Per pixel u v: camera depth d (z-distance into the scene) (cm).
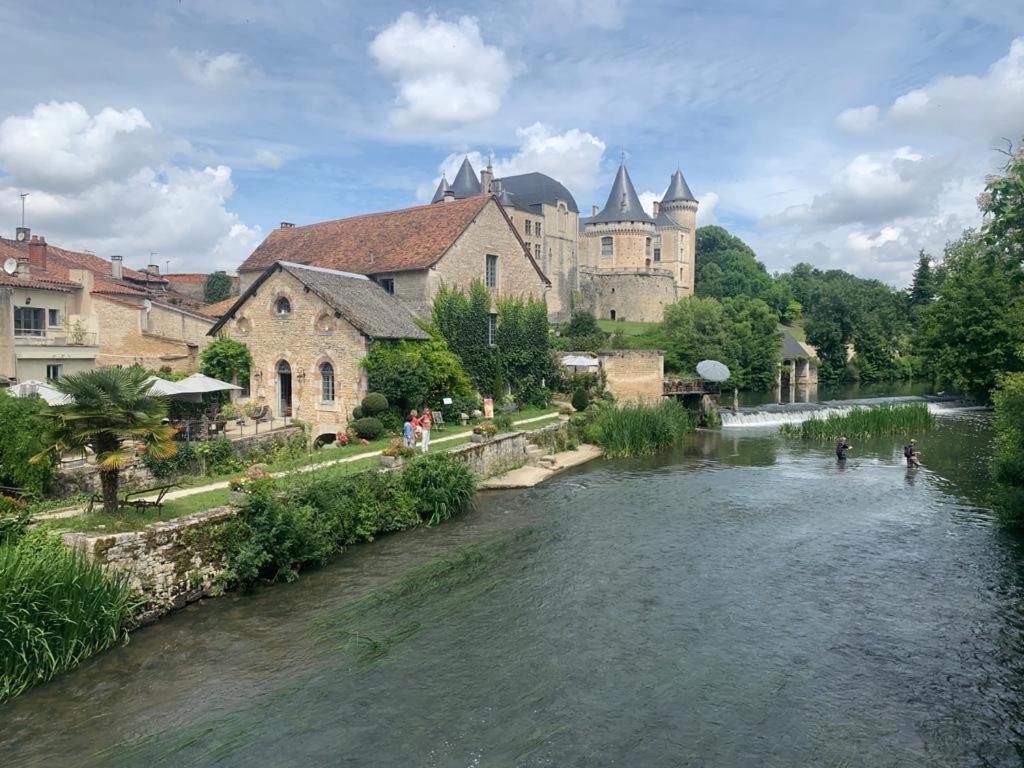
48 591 1212
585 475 2947
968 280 5097
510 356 4184
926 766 998
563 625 1429
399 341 3278
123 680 1198
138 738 1039
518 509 2334
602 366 4575
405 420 3166
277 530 1642
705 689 1189
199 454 2208
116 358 3894
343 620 1441
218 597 1548
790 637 1384
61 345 3462
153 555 1438
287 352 3325
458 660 1282
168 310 4134
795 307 11306
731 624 1439
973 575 1714
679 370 6444
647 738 1048
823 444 3794
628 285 9712
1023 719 1115
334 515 1853
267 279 3369
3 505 1572
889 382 8519
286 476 1962
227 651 1305
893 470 3028
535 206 9150
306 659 1280
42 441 1485
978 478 2836
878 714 1123
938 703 1156
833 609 1515
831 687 1201
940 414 4988
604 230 9931
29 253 4194
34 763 981
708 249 13850
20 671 1166
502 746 1026
